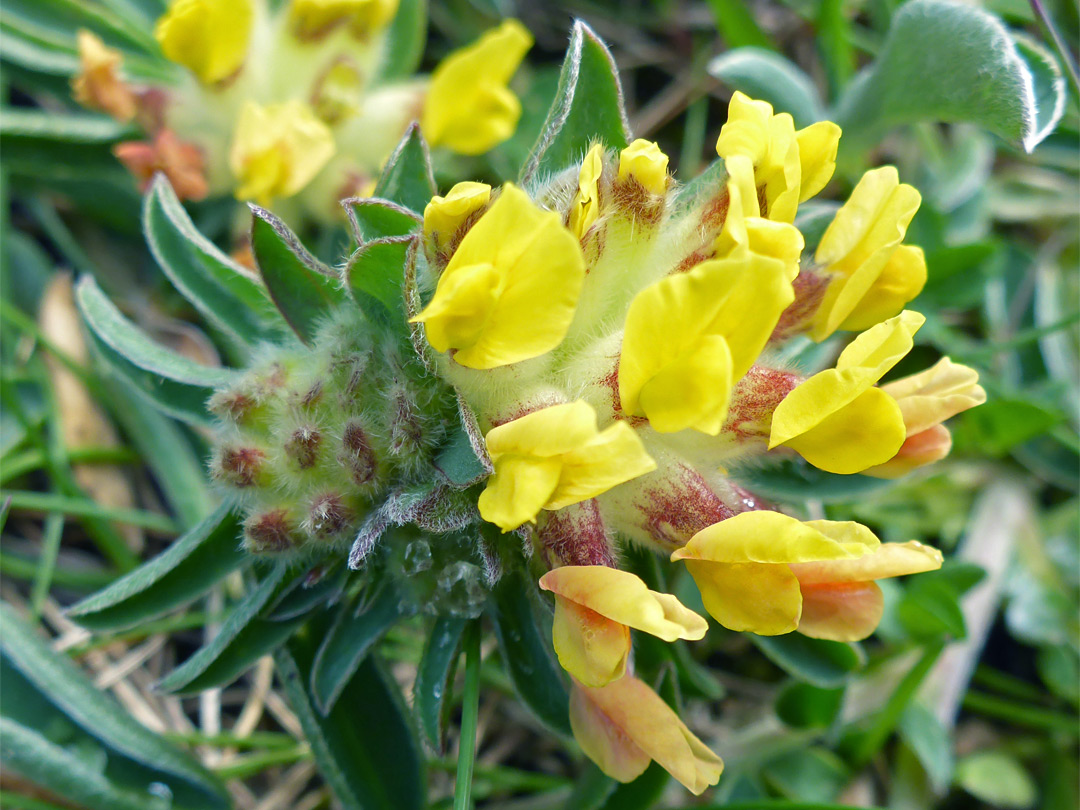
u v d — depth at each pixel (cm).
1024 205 12
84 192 11
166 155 9
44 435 10
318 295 7
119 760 8
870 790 9
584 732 6
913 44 8
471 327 5
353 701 7
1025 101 7
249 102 9
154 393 8
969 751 10
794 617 6
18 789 8
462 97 10
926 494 10
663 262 6
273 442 6
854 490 7
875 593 6
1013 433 10
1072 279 12
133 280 11
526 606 7
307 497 6
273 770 9
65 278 11
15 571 9
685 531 6
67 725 8
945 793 9
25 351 11
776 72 10
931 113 8
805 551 5
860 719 9
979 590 10
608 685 6
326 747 7
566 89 6
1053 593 10
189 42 9
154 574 7
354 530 6
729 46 12
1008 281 11
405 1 11
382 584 6
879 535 10
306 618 7
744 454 7
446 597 6
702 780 6
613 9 13
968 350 10
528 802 9
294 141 9
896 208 6
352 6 9
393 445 6
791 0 12
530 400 6
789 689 9
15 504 9
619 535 7
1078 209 12
